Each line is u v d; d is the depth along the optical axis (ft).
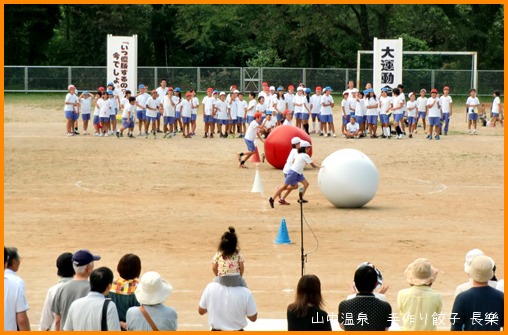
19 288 33.60
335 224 73.61
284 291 52.16
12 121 168.45
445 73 206.90
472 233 70.38
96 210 79.56
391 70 158.61
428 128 158.51
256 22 229.66
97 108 141.38
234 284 36.47
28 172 103.50
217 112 139.95
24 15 220.43
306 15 223.10
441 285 53.62
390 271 57.21
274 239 67.41
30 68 203.00
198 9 229.45
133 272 34.68
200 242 66.44
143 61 236.22
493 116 164.35
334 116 178.29
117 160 114.52
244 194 89.76
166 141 134.92
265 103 145.59
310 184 96.89
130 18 226.79
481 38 231.09
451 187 96.48
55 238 67.31
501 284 36.96
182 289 52.54
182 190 91.97
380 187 95.96
